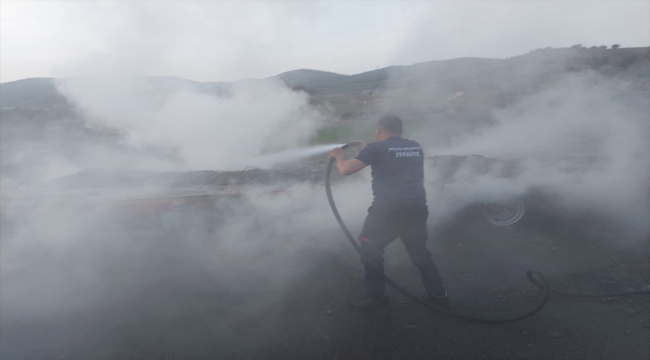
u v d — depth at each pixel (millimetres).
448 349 2584
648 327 2740
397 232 2926
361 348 2615
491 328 2795
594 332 2713
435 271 2957
